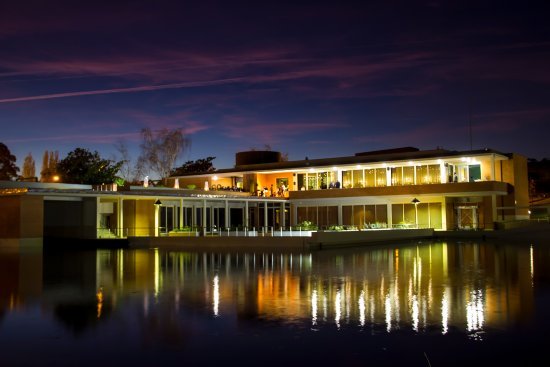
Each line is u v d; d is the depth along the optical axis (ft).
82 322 35.63
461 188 151.12
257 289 49.78
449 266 70.69
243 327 34.09
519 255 89.51
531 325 34.35
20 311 39.37
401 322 35.42
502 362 26.99
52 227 130.41
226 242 109.60
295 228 145.48
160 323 35.29
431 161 156.87
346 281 55.31
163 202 140.56
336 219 172.55
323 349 29.25
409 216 160.76
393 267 69.67
